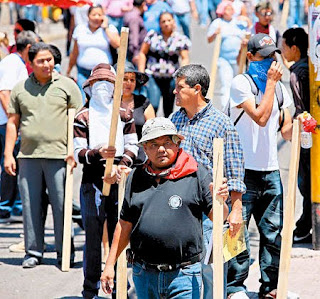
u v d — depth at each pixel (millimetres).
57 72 16266
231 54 22703
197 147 10789
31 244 14891
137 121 14289
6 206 18109
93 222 12570
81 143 12445
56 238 14828
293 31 14656
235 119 12172
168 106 21094
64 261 14555
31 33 16438
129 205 9633
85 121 12484
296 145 10336
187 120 10977
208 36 22938
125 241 9844
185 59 20656
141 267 9648
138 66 20703
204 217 10773
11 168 14828
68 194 14500
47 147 14562
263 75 12008
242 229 10039
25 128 14617
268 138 12133
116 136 12383
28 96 14609
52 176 14633
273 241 12234
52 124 14562
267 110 11750
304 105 14414
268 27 21562
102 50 21438
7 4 41406
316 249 14398
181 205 9445
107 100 12438
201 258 9648
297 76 14375
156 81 20719
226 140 10828
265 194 12219
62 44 40844
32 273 14570
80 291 13695
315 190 14273
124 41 10539
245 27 22703
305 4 31781
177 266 9477
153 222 9453
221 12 22672
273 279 12305
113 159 11617
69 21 34062
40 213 14875
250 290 13078
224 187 9305
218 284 9344
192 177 9547
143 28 24406
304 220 14961
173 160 9570
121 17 26344
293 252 14367
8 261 15258
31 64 14539
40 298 13406
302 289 12984
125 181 10492
